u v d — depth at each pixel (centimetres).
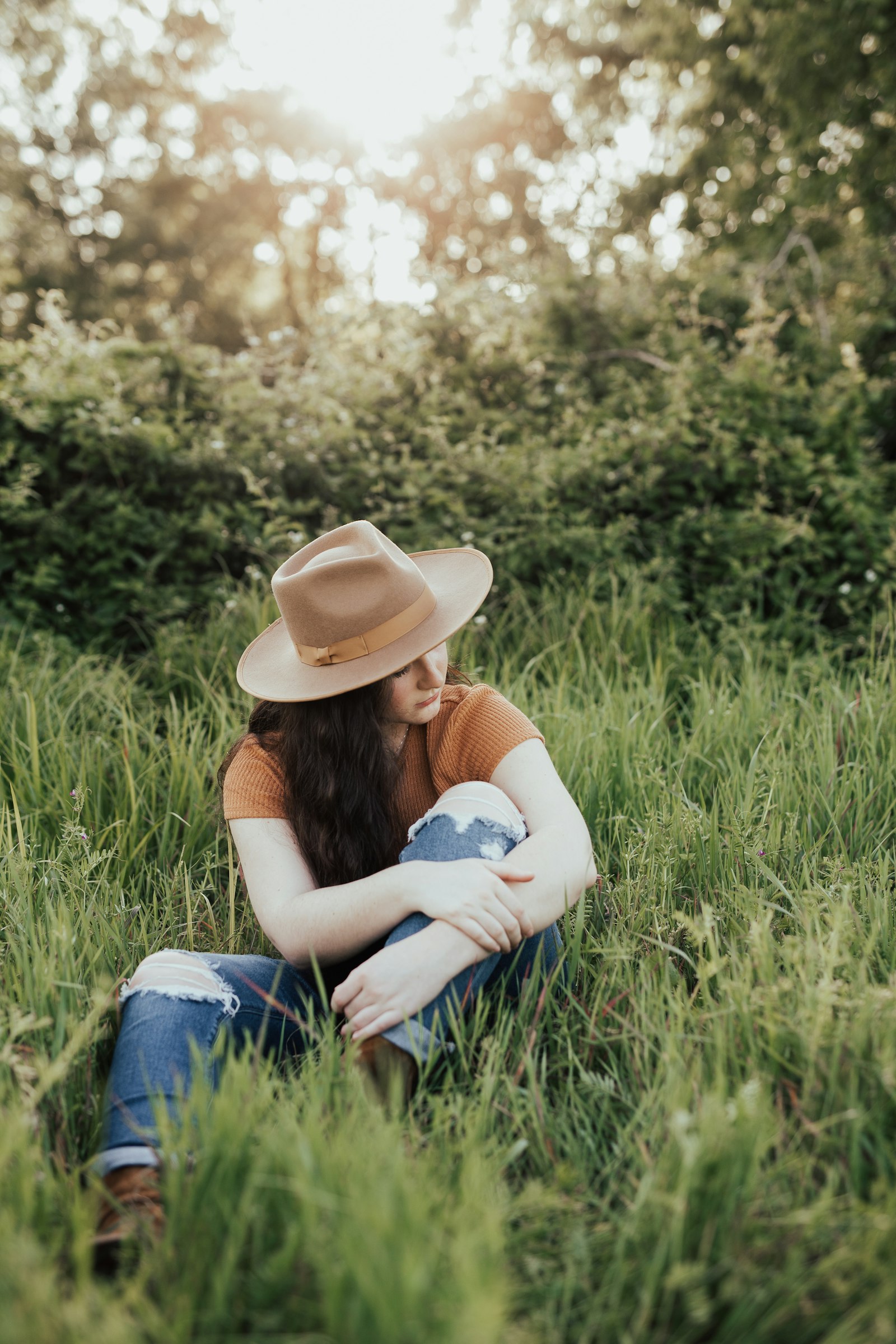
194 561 426
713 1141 115
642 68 1352
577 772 252
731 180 1171
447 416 515
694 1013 159
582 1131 142
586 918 197
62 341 470
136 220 1969
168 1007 151
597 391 587
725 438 442
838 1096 134
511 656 362
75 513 426
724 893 194
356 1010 149
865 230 958
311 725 172
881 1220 108
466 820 167
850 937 162
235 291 2098
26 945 176
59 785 259
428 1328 90
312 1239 102
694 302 605
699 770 265
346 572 165
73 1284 109
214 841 245
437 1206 112
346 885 163
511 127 1845
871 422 593
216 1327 100
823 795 238
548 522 425
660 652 349
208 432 454
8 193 1953
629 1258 112
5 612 388
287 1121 122
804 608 413
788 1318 104
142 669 370
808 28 884
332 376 528
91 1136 147
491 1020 170
